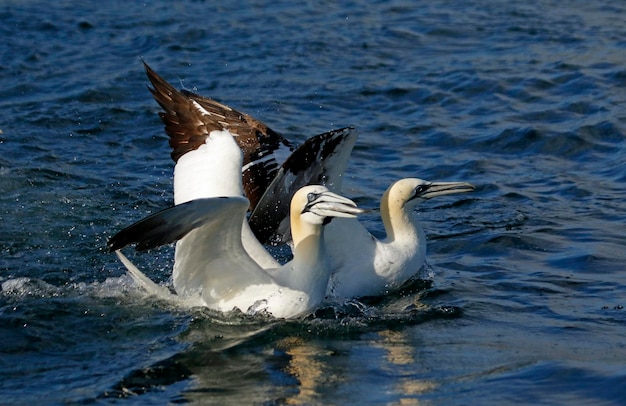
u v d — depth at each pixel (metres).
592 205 17.38
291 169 14.05
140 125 21.56
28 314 12.87
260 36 27.72
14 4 29.97
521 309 13.21
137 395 10.80
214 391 10.85
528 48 26.61
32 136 20.56
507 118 22.02
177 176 13.73
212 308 13.19
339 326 12.82
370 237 14.29
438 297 13.77
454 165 19.66
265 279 12.91
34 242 15.45
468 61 25.73
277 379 11.17
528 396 10.46
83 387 10.99
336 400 10.58
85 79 24.27
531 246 15.55
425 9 30.38
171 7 30.22
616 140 20.59
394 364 11.53
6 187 17.70
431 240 15.99
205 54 26.38
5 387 11.02
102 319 12.84
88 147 20.23
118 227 16.20
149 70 14.55
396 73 25.05
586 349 11.72
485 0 31.17
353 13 29.97
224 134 13.91
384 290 14.20
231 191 13.31
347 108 22.89
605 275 14.28
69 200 17.22
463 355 11.70
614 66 24.84
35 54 26.02
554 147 20.48
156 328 12.65
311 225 12.98
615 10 29.73
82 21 28.58
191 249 12.44
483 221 16.73
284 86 24.12
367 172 19.30
